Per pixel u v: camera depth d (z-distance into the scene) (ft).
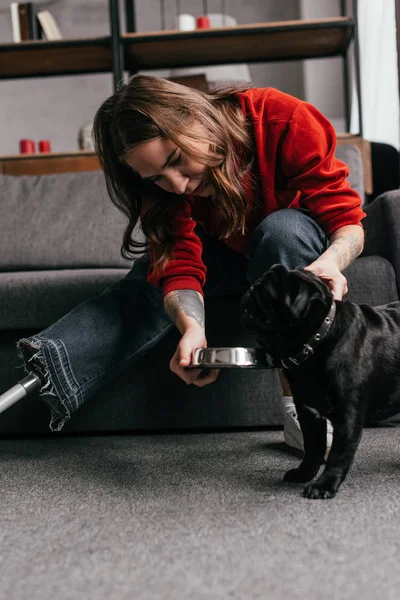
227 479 4.06
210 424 5.86
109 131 4.43
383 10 12.16
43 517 3.39
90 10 19.51
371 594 2.16
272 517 3.16
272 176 4.62
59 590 2.33
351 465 3.84
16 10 12.21
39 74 12.88
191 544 2.79
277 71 20.04
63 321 5.05
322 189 4.49
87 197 7.75
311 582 2.29
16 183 8.03
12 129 19.88
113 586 2.34
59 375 4.85
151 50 11.81
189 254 4.87
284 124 4.51
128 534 3.00
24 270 7.41
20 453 5.33
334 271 3.96
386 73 12.35
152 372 5.88
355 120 14.40
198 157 3.97
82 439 5.91
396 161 10.47
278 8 19.52
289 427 4.99
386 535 2.79
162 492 3.81
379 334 3.85
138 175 4.68
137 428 5.93
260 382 5.84
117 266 7.35
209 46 11.73
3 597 2.30
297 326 3.60
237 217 4.41
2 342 6.01
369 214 6.32
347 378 3.61
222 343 5.80
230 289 5.58
